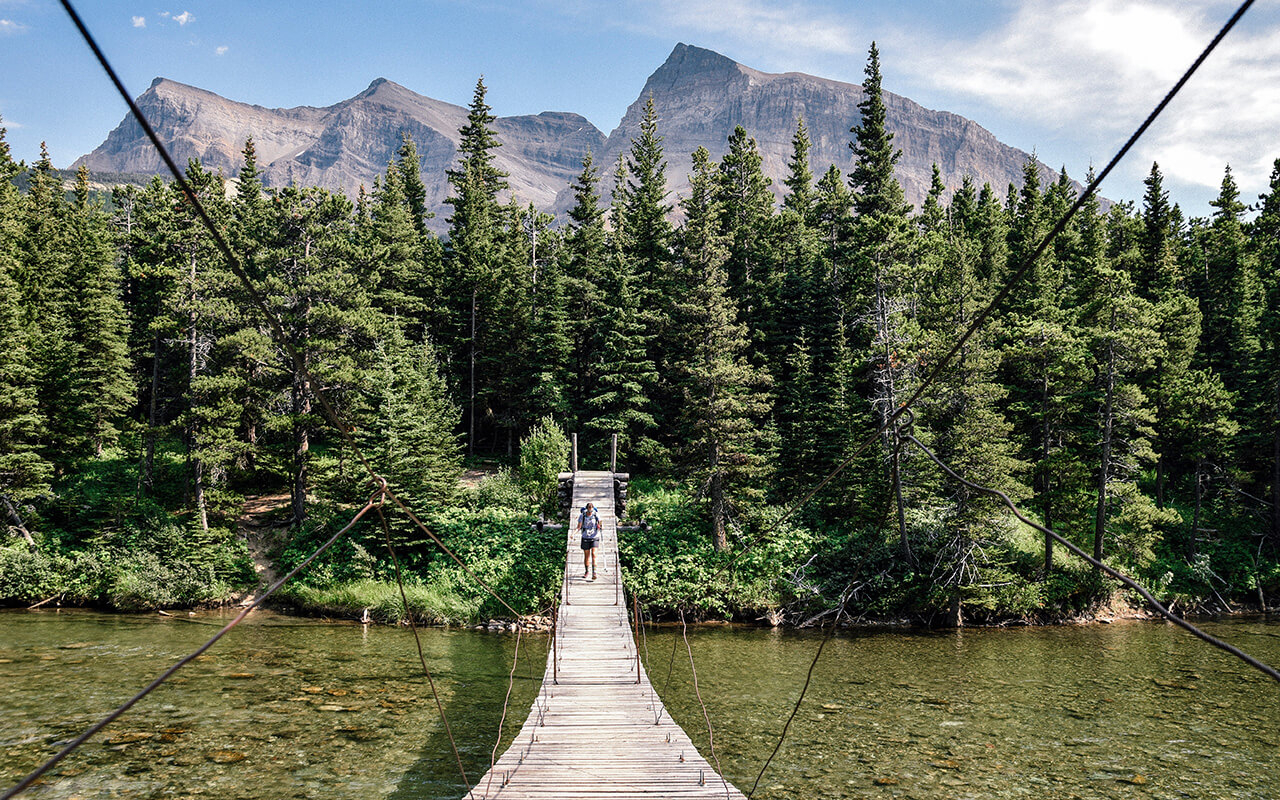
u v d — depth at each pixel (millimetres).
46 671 19344
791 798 12211
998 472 29094
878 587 30219
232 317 34000
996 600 29094
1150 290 46656
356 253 44094
